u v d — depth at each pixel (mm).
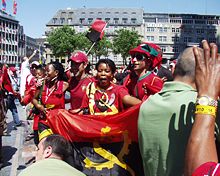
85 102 4910
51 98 6820
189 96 2416
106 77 4781
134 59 5219
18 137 10828
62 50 73562
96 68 4871
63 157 2779
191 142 1809
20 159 8383
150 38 124500
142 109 2600
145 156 2615
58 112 4645
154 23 124438
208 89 1899
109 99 4805
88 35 7566
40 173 2416
